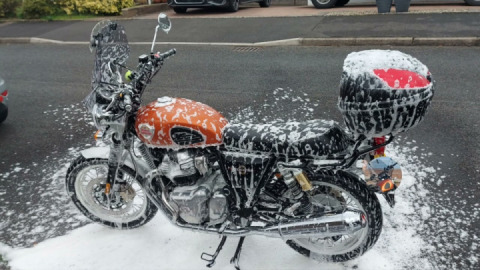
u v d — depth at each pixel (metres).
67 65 8.50
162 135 2.67
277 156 2.57
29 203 3.98
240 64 7.71
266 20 10.90
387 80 2.19
